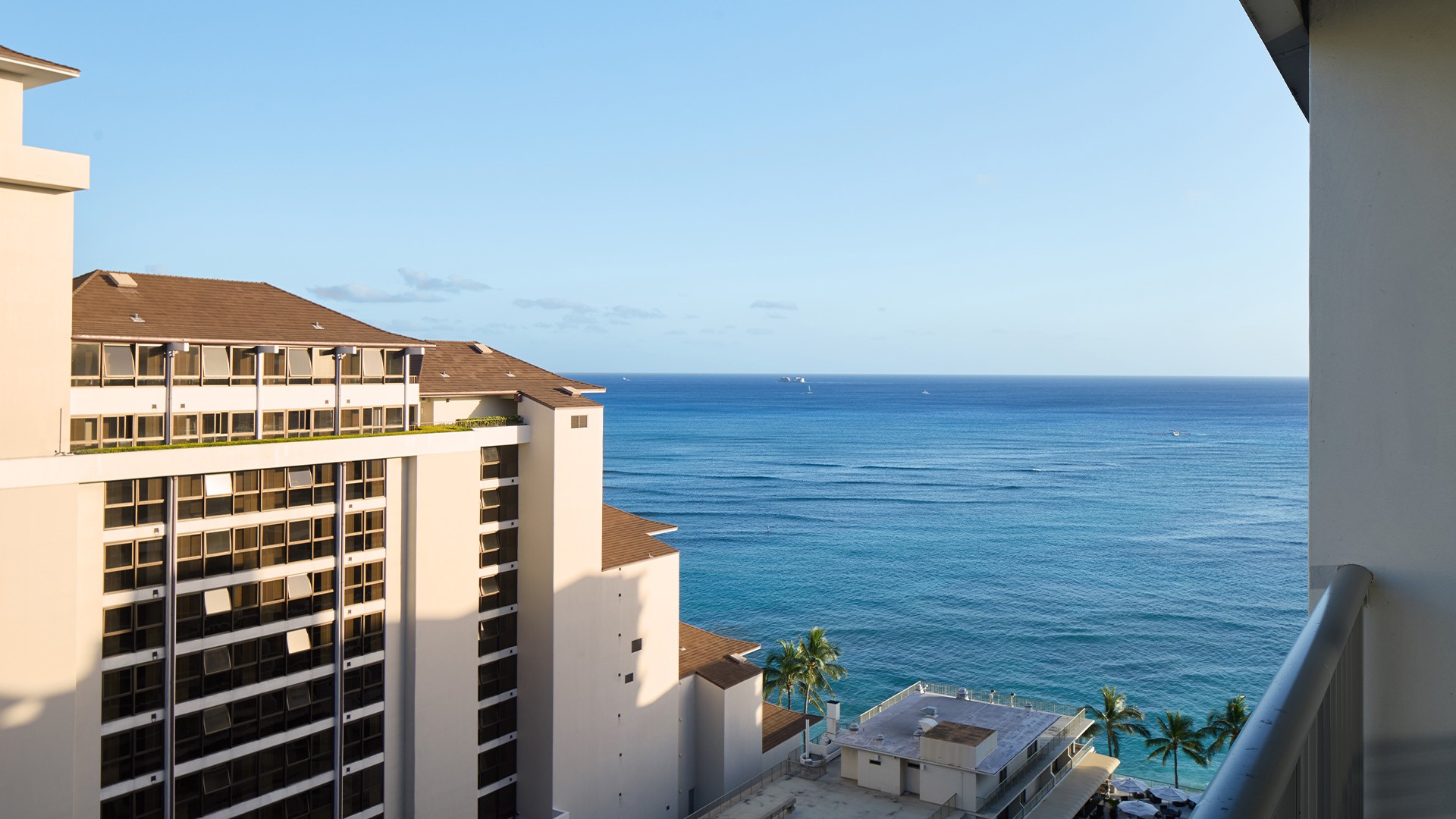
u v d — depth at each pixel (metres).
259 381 36.62
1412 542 4.39
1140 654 102.06
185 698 34.03
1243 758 2.43
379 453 39.62
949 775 50.31
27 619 29.38
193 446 33.97
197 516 34.25
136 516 32.56
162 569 33.28
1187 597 123.44
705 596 127.88
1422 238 4.36
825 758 56.09
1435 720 4.33
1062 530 166.88
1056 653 102.75
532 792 47.03
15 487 29.08
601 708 49.25
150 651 33.00
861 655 103.25
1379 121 4.47
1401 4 4.40
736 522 177.25
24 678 29.33
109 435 32.66
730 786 56.94
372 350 40.97
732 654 61.44
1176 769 66.31
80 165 30.22
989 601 123.12
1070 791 55.56
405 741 41.44
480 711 45.94
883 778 52.59
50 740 29.84
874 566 142.38
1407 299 4.41
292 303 42.09
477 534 44.00
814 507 191.75
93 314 33.81
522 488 46.97
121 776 32.41
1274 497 198.25
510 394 46.84
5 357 29.31
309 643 37.84
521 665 47.34
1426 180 4.35
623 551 52.59
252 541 35.97
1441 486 4.31
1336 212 4.61
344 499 38.88
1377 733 4.49
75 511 30.52
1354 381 4.57
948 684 94.31
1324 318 4.65
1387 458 4.46
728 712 56.84
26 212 29.62
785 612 119.88
